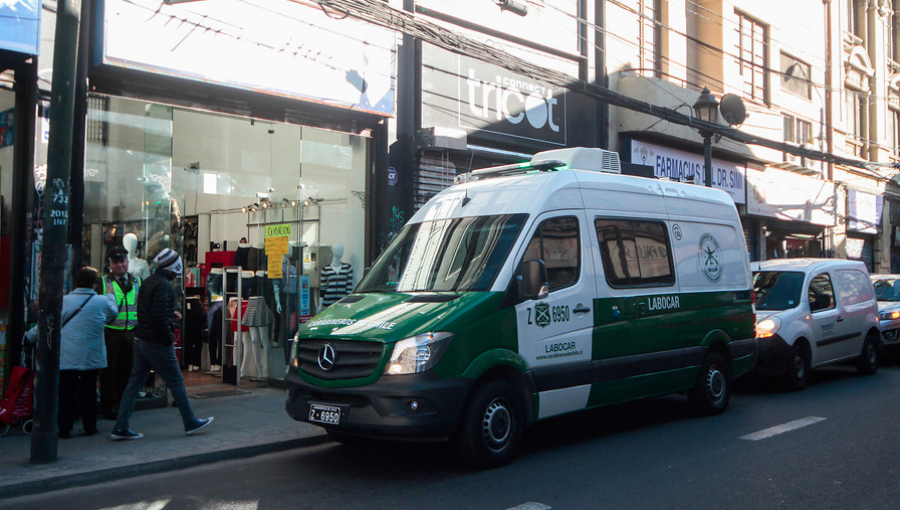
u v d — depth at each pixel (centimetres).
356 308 679
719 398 882
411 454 710
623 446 726
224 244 1228
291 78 1016
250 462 690
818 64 2347
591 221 755
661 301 807
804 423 821
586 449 715
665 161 1727
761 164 2097
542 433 794
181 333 1216
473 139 1326
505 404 652
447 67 1284
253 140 1130
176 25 903
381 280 745
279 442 737
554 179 738
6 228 835
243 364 1123
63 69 655
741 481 597
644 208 822
